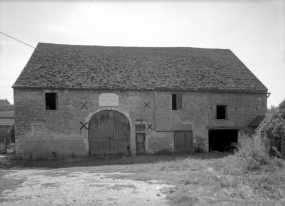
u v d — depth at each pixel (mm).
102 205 6406
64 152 16266
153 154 17500
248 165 10430
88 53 19656
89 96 16812
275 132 13016
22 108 15828
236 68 20969
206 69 20078
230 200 6543
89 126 16797
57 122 16266
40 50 18922
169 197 6898
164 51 21609
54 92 16297
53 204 6531
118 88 16953
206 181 8398
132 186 8234
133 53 20578
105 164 13984
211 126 18500
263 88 19312
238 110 19016
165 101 17812
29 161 15250
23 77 16234
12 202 6746
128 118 17281
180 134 18062
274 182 8164
